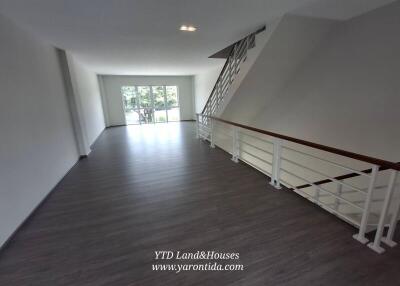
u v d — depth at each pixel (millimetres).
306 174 3979
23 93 2352
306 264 1459
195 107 9352
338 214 1967
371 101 2658
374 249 1545
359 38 2717
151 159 4020
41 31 2699
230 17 2518
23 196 2104
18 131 2156
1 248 1686
